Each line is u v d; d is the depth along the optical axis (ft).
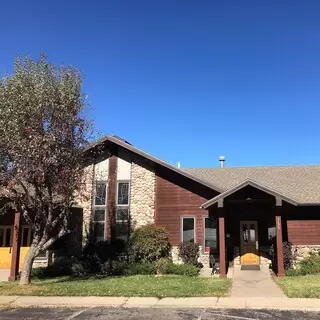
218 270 70.74
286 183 84.89
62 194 59.36
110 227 80.43
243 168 96.99
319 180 84.69
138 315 39.22
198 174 95.30
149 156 79.51
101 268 73.15
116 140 81.76
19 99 56.80
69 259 75.56
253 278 63.21
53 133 56.85
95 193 82.53
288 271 66.64
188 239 77.36
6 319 38.09
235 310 41.04
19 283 59.16
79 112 59.57
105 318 38.11
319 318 37.11
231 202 76.28
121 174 82.58
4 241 82.53
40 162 55.57
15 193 59.82
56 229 76.64
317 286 52.01
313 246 74.59
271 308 41.70
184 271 68.23
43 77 59.88
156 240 74.49
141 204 80.48
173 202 79.30
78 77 61.00
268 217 77.41
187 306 43.16
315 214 75.82
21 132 55.52
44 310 42.42
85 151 64.08
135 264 72.13
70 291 51.29
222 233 66.33
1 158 57.36
